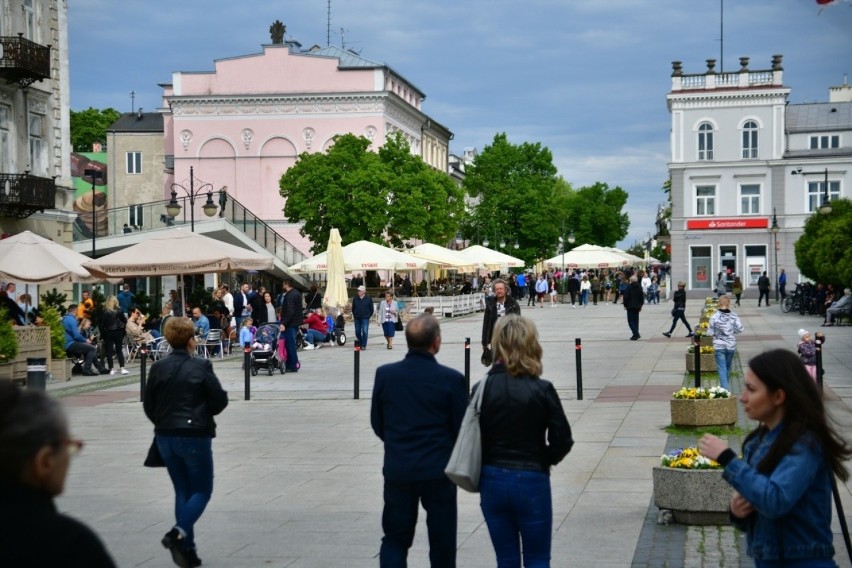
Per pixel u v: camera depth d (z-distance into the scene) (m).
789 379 4.41
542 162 90.88
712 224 77.50
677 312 36.88
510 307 21.19
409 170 64.88
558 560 8.47
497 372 6.57
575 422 16.50
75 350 27.05
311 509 10.76
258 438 15.73
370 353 33.56
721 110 77.38
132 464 13.77
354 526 9.97
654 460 12.96
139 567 8.65
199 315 31.19
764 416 4.48
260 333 26.31
